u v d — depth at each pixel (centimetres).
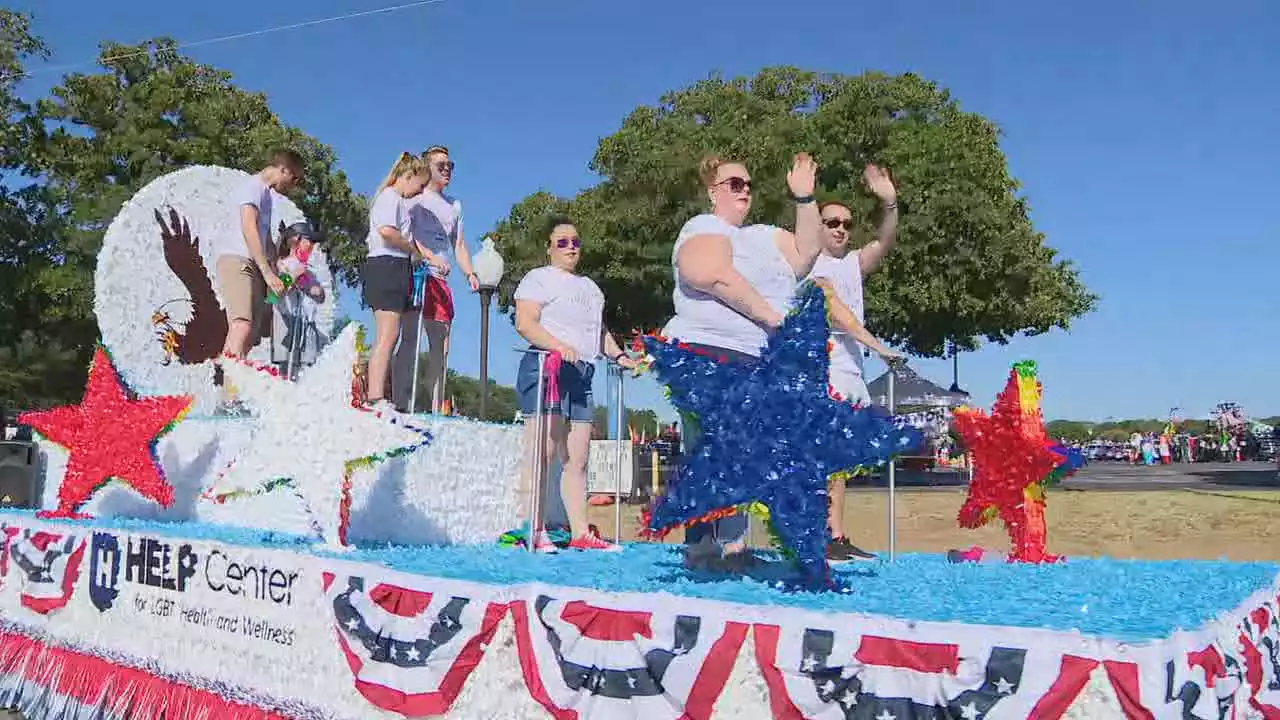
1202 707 241
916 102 2492
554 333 579
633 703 302
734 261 419
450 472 593
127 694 500
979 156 2480
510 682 336
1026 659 240
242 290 720
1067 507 1591
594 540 564
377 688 373
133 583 516
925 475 2602
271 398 507
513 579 370
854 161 2422
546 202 2931
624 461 730
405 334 699
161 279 775
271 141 2761
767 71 2686
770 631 278
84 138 2781
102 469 627
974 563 477
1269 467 3706
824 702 265
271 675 425
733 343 409
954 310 2464
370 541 542
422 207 706
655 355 377
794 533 348
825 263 513
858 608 302
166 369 768
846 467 355
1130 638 234
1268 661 329
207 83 2855
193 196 801
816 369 371
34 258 2703
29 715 561
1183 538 1206
